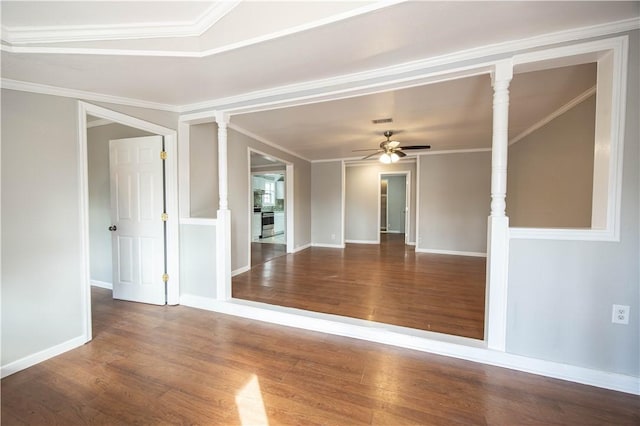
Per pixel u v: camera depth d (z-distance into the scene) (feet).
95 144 12.38
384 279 13.56
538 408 5.24
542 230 6.18
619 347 5.72
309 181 23.90
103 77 7.27
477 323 8.48
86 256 7.80
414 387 5.83
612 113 5.65
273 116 11.78
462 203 19.93
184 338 7.96
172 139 10.30
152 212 10.44
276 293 11.40
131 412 5.16
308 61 6.89
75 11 4.98
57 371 6.42
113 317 9.41
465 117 11.80
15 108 6.53
